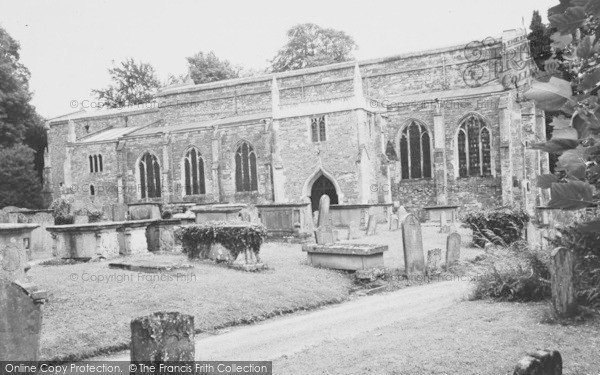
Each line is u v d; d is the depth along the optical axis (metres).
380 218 33.72
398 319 10.70
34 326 7.69
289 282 14.38
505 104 37.19
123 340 9.71
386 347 7.78
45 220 25.30
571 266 8.95
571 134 2.51
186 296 12.14
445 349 7.40
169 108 58.22
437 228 29.91
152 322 6.34
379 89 48.56
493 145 38.28
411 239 16.30
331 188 37.88
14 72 56.81
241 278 14.26
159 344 6.32
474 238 21.27
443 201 39.03
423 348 7.53
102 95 72.94
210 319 11.16
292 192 38.56
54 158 63.94
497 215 20.42
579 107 2.53
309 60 67.00
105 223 18.86
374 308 12.48
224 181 46.19
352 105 36.59
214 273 14.91
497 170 38.06
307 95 51.62
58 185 63.41
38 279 13.54
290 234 24.86
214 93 56.03
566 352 7.13
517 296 10.74
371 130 38.56
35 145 67.31
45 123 65.94
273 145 39.50
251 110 54.41
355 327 10.41
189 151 48.44
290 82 52.47
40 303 8.20
